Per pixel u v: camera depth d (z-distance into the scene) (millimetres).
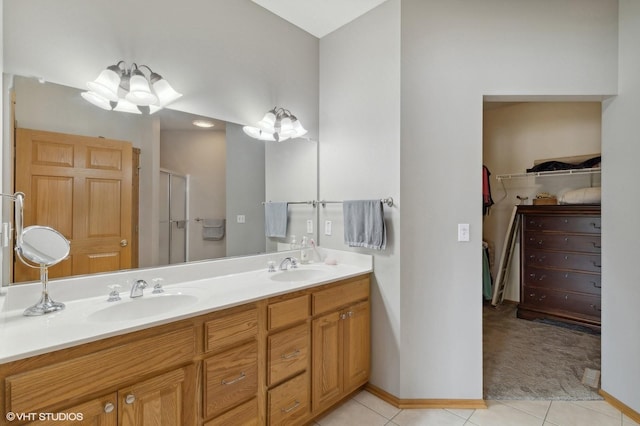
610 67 1979
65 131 1450
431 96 2027
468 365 2037
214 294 1550
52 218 1410
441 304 2045
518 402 2051
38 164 1381
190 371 1300
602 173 2092
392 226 2078
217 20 1989
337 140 2465
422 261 2043
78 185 1481
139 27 1673
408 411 1990
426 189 2035
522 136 4012
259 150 2215
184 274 1811
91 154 1519
